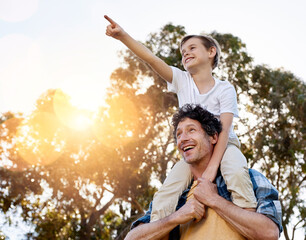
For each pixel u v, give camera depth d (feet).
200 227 8.09
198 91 10.02
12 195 56.24
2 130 58.54
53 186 56.85
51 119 58.39
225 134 9.00
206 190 8.19
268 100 56.59
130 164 54.85
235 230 7.90
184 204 8.66
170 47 56.03
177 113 9.18
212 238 7.84
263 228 7.68
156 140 56.80
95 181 55.67
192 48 10.36
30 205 56.44
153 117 57.47
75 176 56.44
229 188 8.13
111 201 56.29
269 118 56.54
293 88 57.72
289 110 56.39
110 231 57.26
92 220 56.13
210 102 9.87
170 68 10.13
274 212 7.96
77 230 55.47
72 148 56.39
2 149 57.77
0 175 56.75
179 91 10.23
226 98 9.77
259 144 55.52
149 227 8.39
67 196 56.75
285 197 55.77
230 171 8.27
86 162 54.60
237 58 55.98
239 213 7.81
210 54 10.39
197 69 10.25
